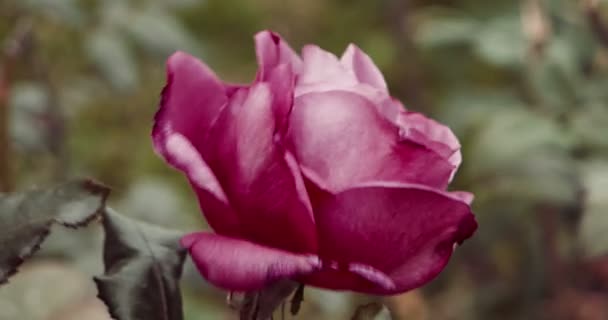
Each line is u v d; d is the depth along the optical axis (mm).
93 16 1083
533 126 951
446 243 507
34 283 749
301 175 502
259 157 502
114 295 531
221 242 501
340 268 505
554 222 1058
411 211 499
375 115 503
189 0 1121
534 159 961
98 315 743
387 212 498
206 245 501
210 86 531
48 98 994
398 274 509
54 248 892
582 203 926
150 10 1099
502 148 951
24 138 976
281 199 500
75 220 524
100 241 906
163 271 541
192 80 527
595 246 842
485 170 969
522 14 1087
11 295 740
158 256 542
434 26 1206
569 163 961
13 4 1047
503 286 1131
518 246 1118
